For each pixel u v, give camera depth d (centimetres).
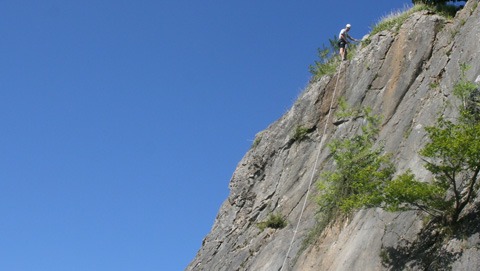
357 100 1908
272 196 2019
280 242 1783
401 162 1512
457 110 1448
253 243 1908
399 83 1792
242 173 2267
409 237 1308
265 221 1942
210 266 2056
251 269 1794
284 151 2098
